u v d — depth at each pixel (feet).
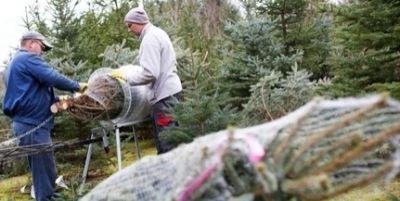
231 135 3.75
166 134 13.69
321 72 21.35
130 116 14.40
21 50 14.70
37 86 14.39
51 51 21.26
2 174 20.81
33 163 14.15
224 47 22.18
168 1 37.19
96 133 15.80
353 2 15.14
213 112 13.50
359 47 14.56
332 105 3.74
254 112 15.23
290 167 3.75
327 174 3.83
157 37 14.37
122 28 24.58
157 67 14.10
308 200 3.68
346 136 4.01
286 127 4.03
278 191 3.72
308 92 15.20
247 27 20.04
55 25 21.49
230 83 19.34
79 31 21.86
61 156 18.35
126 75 13.99
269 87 15.56
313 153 3.98
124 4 25.29
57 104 14.24
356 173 4.31
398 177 12.66
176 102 13.94
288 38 21.31
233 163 3.92
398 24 13.61
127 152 19.22
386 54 14.05
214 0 38.40
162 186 4.87
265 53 19.98
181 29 28.81
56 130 18.43
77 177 17.43
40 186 14.20
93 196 5.36
